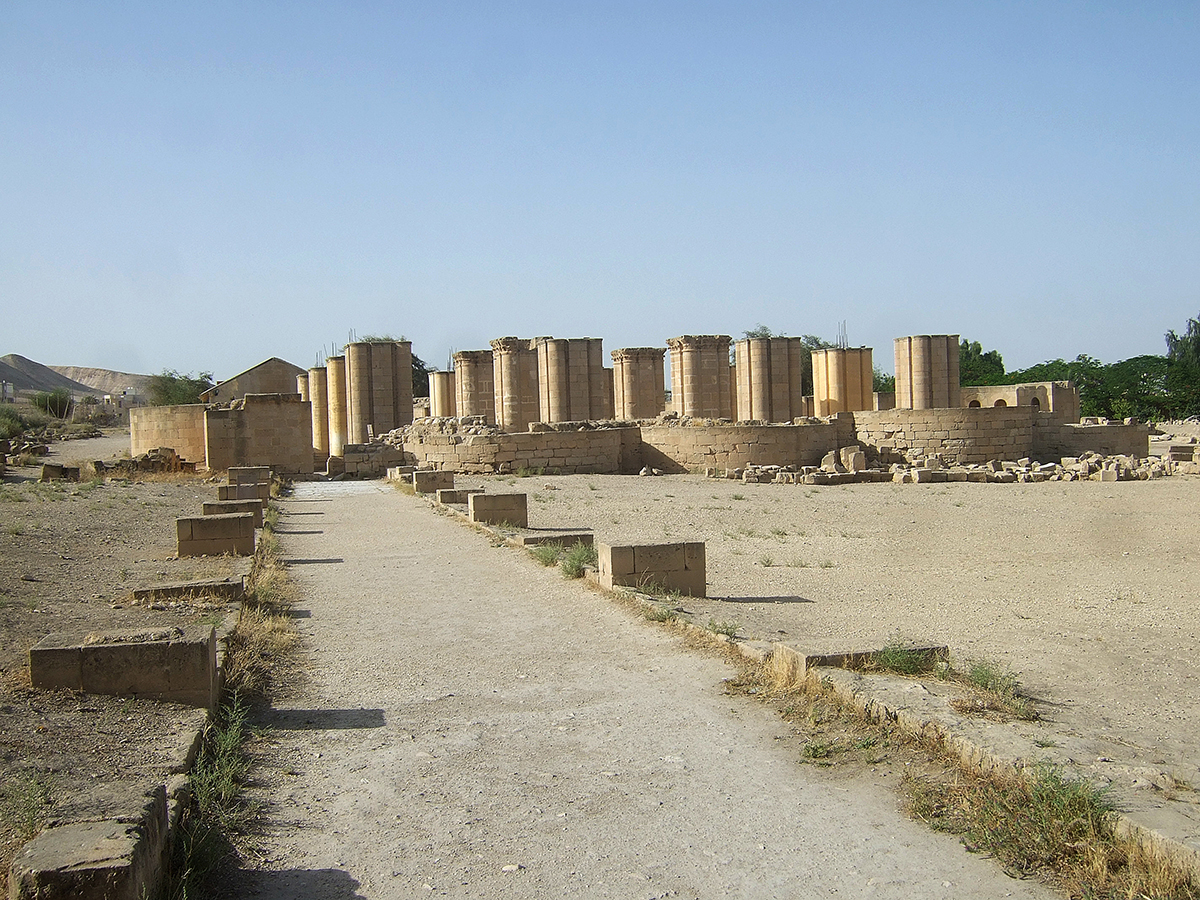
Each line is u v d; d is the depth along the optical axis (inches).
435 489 1302.9
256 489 1097.4
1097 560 758.5
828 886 218.8
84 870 183.0
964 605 565.3
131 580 594.9
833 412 2267.5
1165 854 209.8
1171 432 2792.8
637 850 239.1
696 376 2047.2
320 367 2436.0
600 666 416.2
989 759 267.7
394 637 481.4
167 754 280.7
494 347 2082.9
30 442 2434.8
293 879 225.5
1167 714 339.6
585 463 1605.6
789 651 370.6
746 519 1034.7
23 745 276.7
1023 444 1727.4
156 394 4306.1
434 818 260.4
